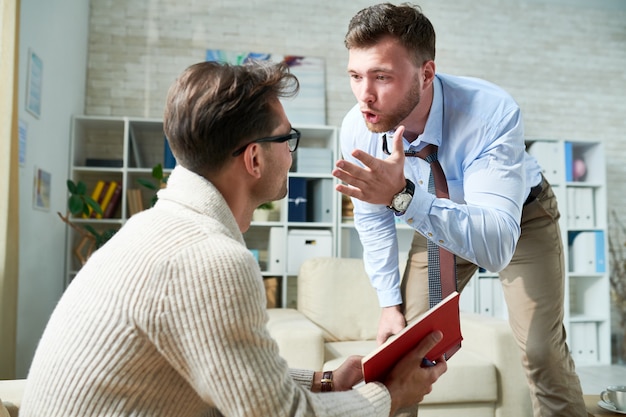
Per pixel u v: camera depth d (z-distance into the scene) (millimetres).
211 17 4691
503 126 1535
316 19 4840
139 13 4598
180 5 4656
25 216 3129
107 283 769
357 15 1426
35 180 3283
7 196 2582
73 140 4059
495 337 2721
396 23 1373
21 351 3100
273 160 940
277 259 4203
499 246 1392
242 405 723
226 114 865
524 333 1796
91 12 4527
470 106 1575
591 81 5262
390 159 1221
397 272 1853
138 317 736
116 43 4539
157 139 4527
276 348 805
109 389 748
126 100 4512
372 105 1424
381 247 1829
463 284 1935
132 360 747
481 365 2668
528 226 1773
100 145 4441
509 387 2697
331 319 3301
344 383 1194
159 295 733
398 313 1827
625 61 5340
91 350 748
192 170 902
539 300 1760
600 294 4699
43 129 3436
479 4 5125
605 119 5254
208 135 867
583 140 4727
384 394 938
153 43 4590
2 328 2553
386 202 1263
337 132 4383
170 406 797
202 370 730
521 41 5164
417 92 1438
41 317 3469
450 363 2658
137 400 767
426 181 1750
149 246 771
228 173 908
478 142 1565
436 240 1368
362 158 1157
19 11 2693
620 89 5312
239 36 4715
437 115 1593
